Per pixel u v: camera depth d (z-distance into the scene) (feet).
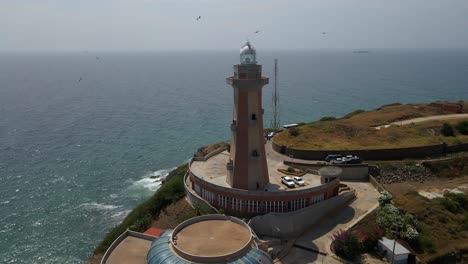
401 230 198.39
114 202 309.42
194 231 164.55
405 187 254.68
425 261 182.80
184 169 321.32
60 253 240.32
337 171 232.94
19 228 267.39
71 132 518.37
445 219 210.18
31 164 389.80
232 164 222.69
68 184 342.85
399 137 320.29
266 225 206.08
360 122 381.40
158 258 144.15
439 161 279.08
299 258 185.47
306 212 211.82
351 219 217.77
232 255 141.28
